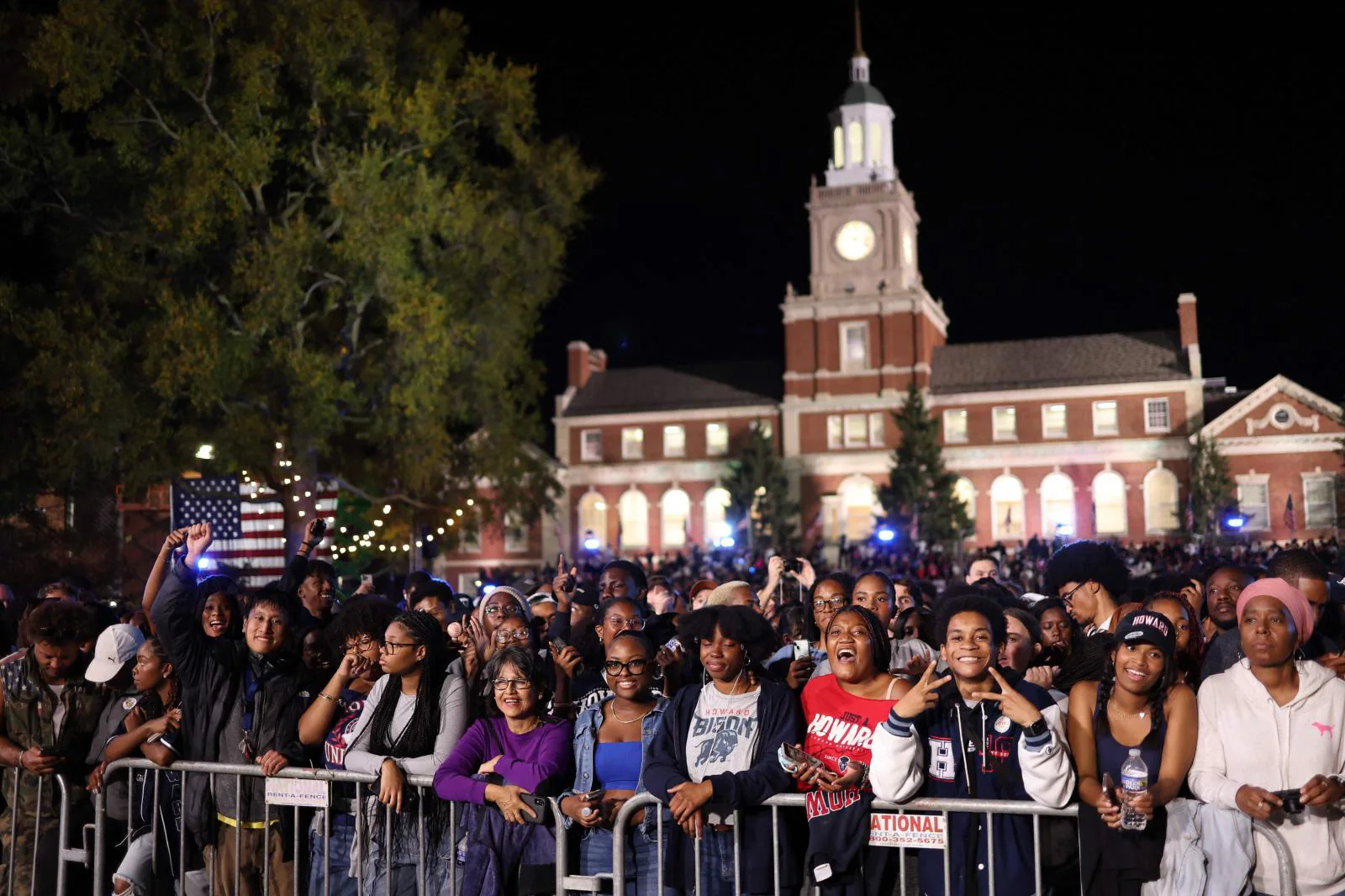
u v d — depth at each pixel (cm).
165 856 736
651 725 639
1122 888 539
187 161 2706
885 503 5669
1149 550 4019
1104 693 568
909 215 6425
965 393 6081
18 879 770
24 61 2744
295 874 671
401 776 653
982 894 559
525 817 621
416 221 2902
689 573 4075
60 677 781
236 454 2725
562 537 6500
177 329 2605
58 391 2506
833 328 6228
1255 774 539
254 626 719
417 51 3188
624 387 6725
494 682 650
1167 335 6088
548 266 3266
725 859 609
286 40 2845
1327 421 5519
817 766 569
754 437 5997
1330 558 2561
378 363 3134
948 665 596
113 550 2894
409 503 3278
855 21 6781
